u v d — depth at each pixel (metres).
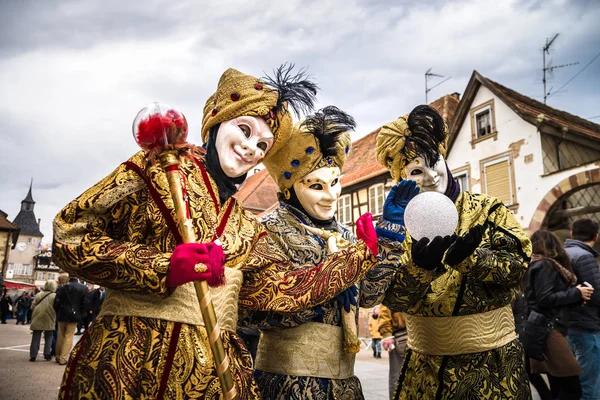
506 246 2.15
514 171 16.95
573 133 16.19
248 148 1.89
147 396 1.40
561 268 3.91
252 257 1.85
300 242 2.27
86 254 1.44
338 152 2.40
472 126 18.72
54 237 1.47
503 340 2.11
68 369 1.46
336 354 2.16
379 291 2.17
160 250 1.55
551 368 3.84
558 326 3.92
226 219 1.76
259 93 1.96
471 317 2.10
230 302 1.66
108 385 1.37
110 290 1.55
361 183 20.38
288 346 2.12
